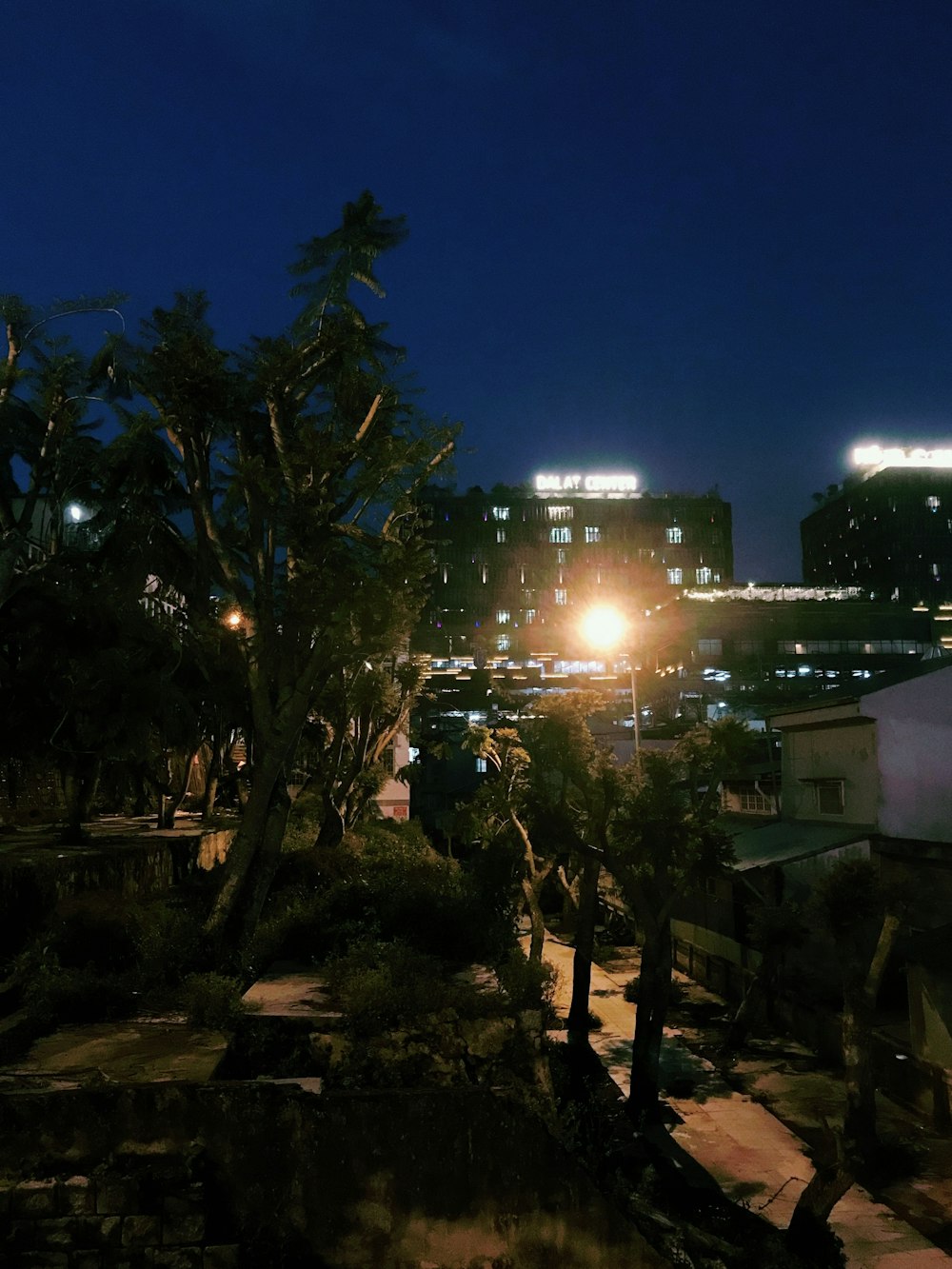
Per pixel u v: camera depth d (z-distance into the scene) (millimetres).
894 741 25297
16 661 18734
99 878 16594
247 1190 8234
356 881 20672
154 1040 10641
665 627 89875
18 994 11750
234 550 18156
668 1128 17031
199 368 15992
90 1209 7785
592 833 19922
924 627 94562
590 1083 18078
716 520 124562
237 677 20953
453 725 58438
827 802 27859
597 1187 8664
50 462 18953
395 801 49094
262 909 17734
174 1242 7797
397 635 16188
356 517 16359
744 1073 20312
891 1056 18734
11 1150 7945
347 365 17266
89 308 17031
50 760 19344
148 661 19406
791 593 97188
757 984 21953
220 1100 8328
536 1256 8398
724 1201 13438
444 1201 8461
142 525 20828
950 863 21406
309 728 29750
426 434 16047
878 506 119188
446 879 22641
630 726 54219
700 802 21125
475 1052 11469
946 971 17172
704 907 29266
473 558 118875
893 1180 14656
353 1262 8266
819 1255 11555
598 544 121812
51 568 19844
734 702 63438
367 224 16797
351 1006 11711
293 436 17047
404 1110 8531
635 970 30562
